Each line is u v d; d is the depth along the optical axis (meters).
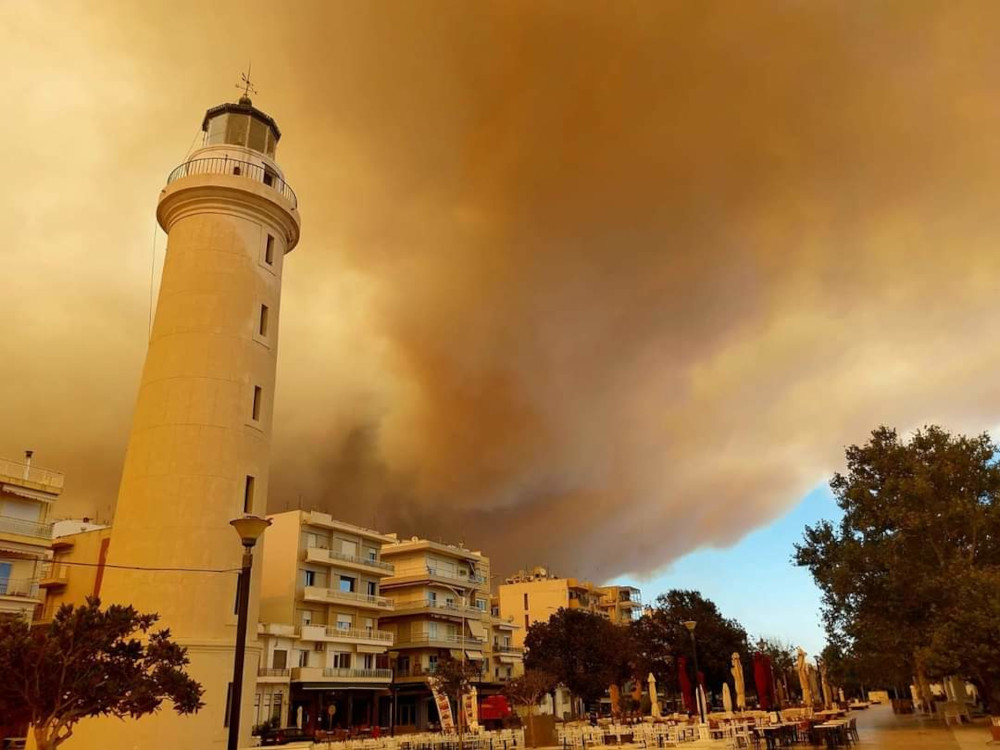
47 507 42.03
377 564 59.16
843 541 36.31
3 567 38.97
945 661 28.16
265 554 53.84
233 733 12.68
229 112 33.94
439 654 62.72
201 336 28.53
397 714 58.25
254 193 31.02
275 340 31.47
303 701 48.84
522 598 98.62
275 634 47.16
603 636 63.78
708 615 69.50
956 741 24.39
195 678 23.95
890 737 27.41
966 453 33.06
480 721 52.69
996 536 31.47
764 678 41.75
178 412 27.36
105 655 14.93
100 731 23.30
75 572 50.44
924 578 30.70
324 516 55.78
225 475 27.12
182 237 30.45
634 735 31.67
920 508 32.75
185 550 25.53
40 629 14.66
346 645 53.00
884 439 36.16
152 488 26.44
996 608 25.56
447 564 69.56
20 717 14.15
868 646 34.25
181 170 32.22
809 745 26.52
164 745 22.89
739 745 27.44
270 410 30.31
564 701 75.81
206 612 25.14
